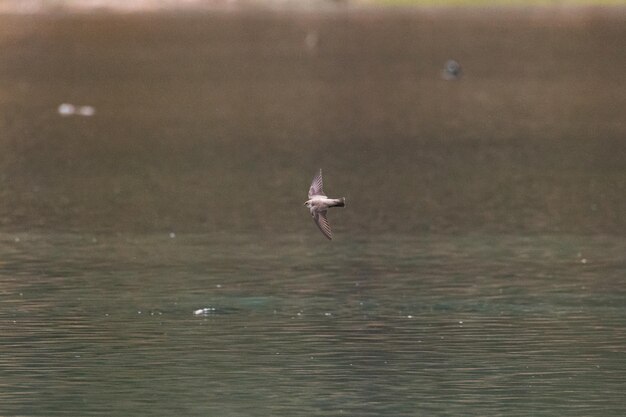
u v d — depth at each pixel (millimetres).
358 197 48812
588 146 62156
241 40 136875
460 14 174750
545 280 36156
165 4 186500
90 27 150375
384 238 41688
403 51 126188
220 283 35750
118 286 35344
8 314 32531
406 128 69438
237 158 57969
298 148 61281
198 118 73500
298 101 83188
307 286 35562
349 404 26375
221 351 29641
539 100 83938
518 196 48906
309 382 27656
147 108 78625
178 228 42969
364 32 148375
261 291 34969
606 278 36375
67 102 81438
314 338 30719
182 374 28141
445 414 25891
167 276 36500
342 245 40594
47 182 51406
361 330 31281
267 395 26906
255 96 86188
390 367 28594
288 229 42938
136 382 27656
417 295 34625
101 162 56594
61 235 41781
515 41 135375
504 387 27344
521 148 61562
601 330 31297
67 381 27672
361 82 97250
